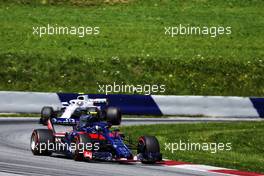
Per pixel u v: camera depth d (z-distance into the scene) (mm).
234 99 104000
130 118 101000
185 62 127312
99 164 54219
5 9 156000
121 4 164500
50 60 125438
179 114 103625
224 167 57469
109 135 56156
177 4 165250
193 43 140875
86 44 136875
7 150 62156
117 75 121750
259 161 63188
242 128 87312
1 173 46656
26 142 71000
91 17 153750
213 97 104000
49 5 161625
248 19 156625
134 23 150750
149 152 55406
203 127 87875
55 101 101312
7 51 129000
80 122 58219
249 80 124375
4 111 100688
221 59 129625
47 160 55844
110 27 147250
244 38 145250
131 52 133250
